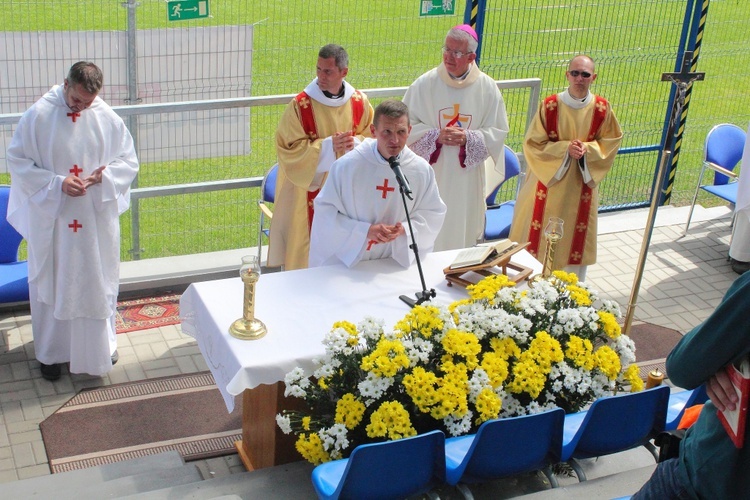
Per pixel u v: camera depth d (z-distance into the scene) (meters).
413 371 4.08
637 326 7.15
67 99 5.50
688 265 8.16
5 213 6.27
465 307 4.48
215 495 4.21
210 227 8.23
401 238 5.40
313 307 4.93
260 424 5.00
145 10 12.41
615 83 10.71
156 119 7.15
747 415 2.29
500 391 4.21
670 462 2.61
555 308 4.61
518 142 9.59
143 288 7.14
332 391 4.32
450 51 6.76
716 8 13.59
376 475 3.61
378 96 7.52
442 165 7.04
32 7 11.15
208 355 4.84
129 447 5.44
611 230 8.71
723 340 2.21
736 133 8.56
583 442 4.02
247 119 7.34
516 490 4.29
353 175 5.37
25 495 4.61
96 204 5.64
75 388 5.96
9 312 6.74
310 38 11.67
